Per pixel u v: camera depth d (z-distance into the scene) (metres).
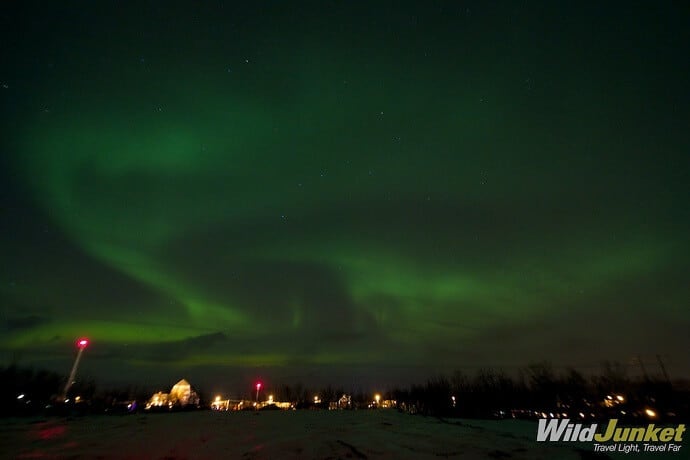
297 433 5.86
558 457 4.47
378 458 4.42
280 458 4.37
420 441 5.31
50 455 4.46
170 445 4.96
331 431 6.07
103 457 4.38
